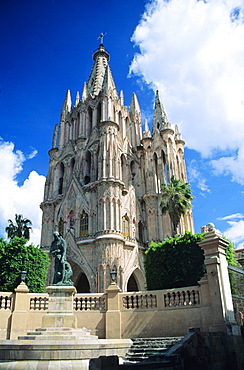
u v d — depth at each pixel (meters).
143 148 65.69
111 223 51.84
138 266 54.06
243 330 18.97
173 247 36.41
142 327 21.98
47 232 60.69
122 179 62.66
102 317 23.03
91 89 74.06
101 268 48.88
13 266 37.94
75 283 55.56
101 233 51.19
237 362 17.25
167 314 21.61
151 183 60.75
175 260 35.78
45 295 23.53
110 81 70.44
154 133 64.25
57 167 67.06
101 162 57.25
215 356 16.45
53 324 20.55
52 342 17.39
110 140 58.88
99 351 17.42
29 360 16.42
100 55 79.12
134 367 12.74
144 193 62.31
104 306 23.42
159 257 37.31
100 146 59.31
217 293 19.08
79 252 52.91
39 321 22.80
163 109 66.62
